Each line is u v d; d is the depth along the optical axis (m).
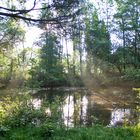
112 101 26.70
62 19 8.63
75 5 8.59
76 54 55.84
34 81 32.19
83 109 21.27
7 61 30.84
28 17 8.73
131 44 48.84
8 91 21.83
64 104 23.77
